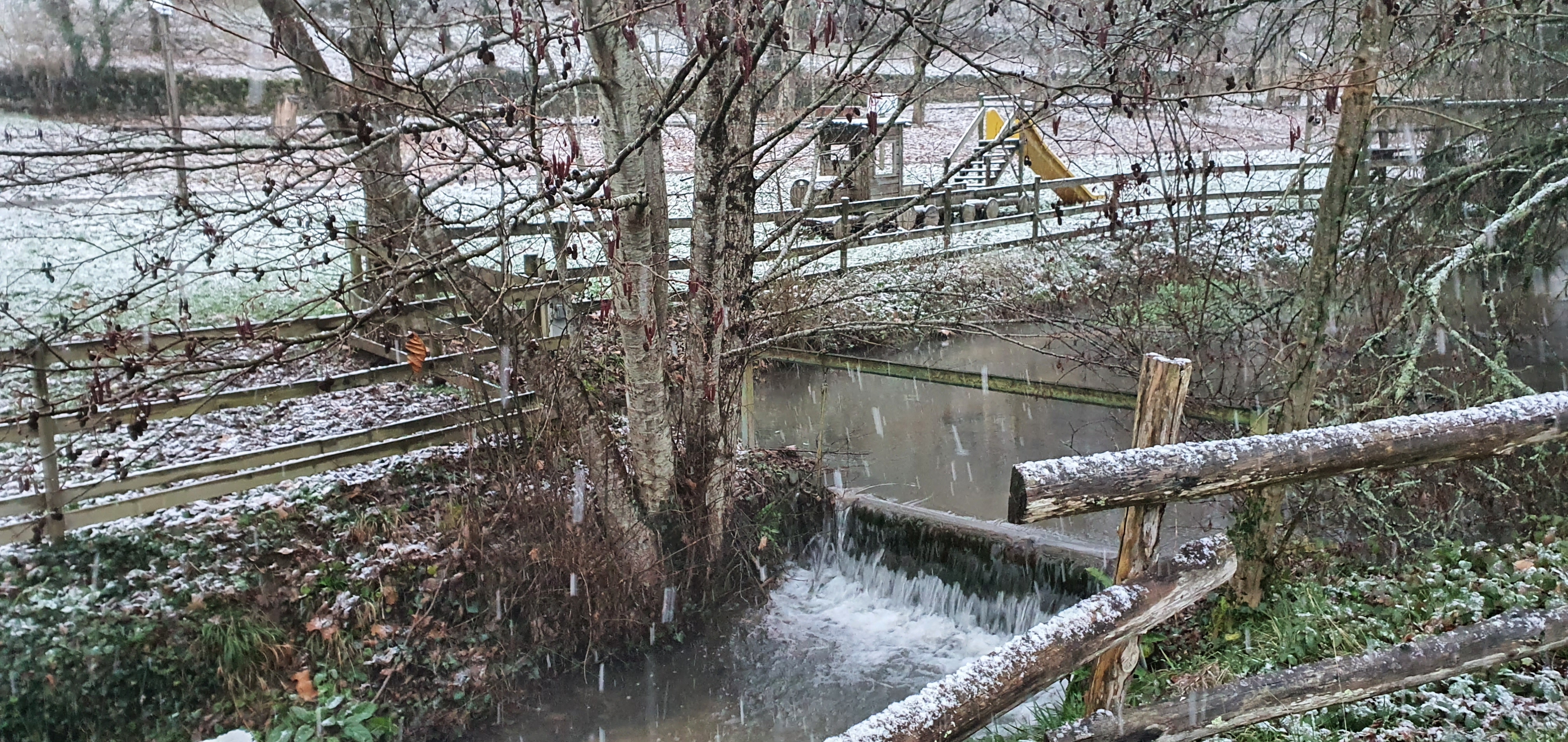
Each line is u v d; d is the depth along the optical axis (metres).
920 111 17.69
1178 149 7.25
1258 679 3.12
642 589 8.22
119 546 7.09
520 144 6.18
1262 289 10.70
